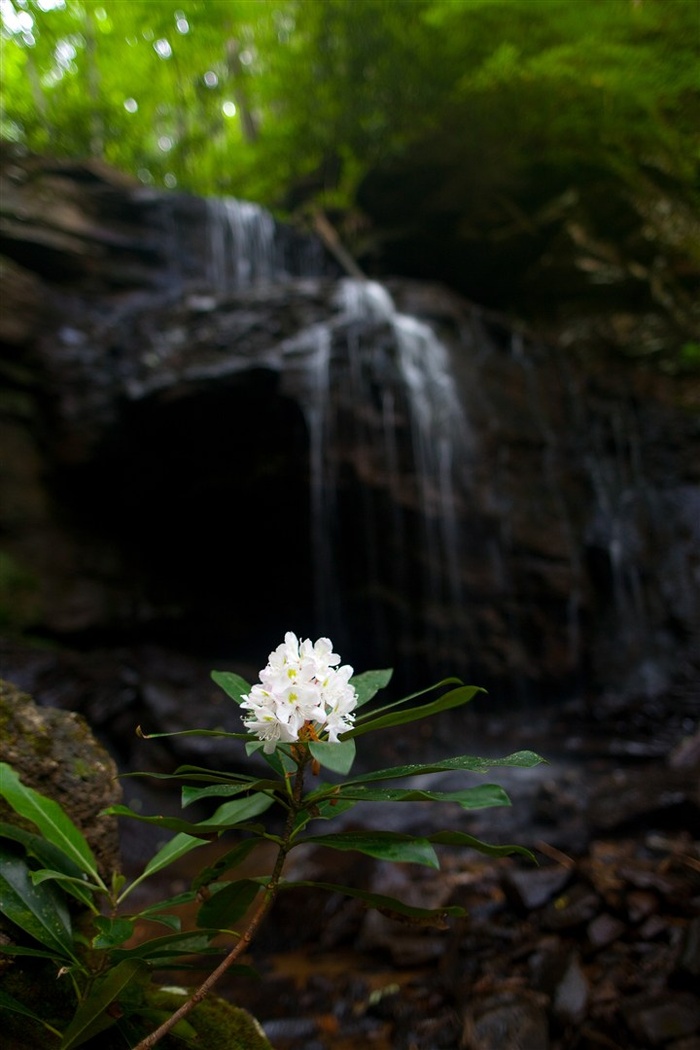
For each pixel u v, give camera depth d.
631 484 9.18
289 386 6.91
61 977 1.33
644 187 9.83
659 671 8.13
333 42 10.95
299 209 11.63
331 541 7.40
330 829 4.48
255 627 7.75
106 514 7.08
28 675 5.46
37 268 7.36
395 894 3.10
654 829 3.94
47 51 10.88
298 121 11.86
